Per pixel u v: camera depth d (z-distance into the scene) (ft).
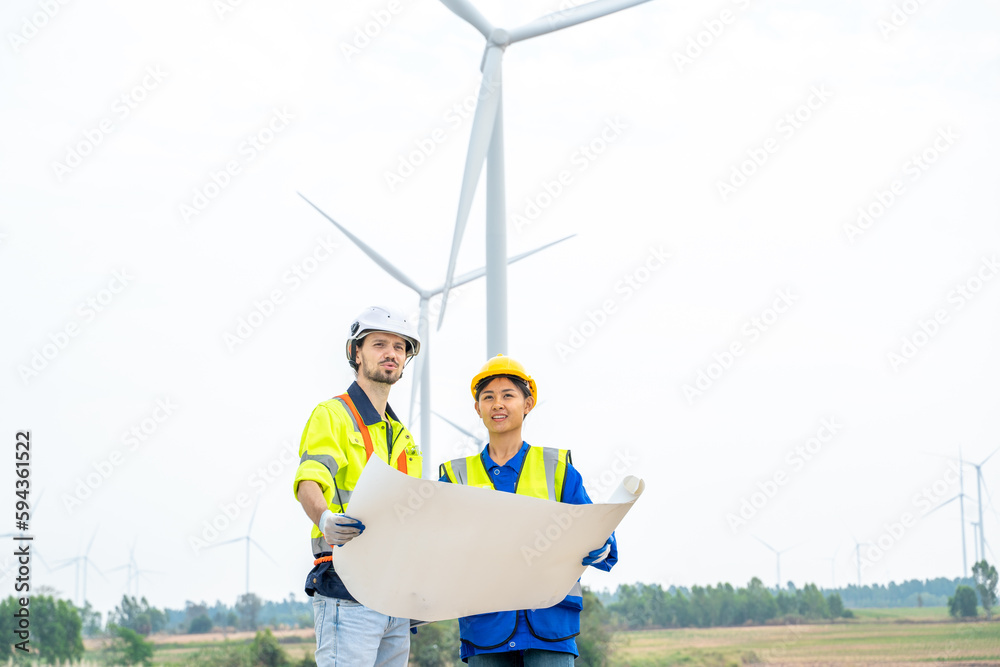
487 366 16.92
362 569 13.71
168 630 353.72
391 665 15.60
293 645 278.26
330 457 14.90
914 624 265.34
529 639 15.79
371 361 15.89
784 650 235.81
